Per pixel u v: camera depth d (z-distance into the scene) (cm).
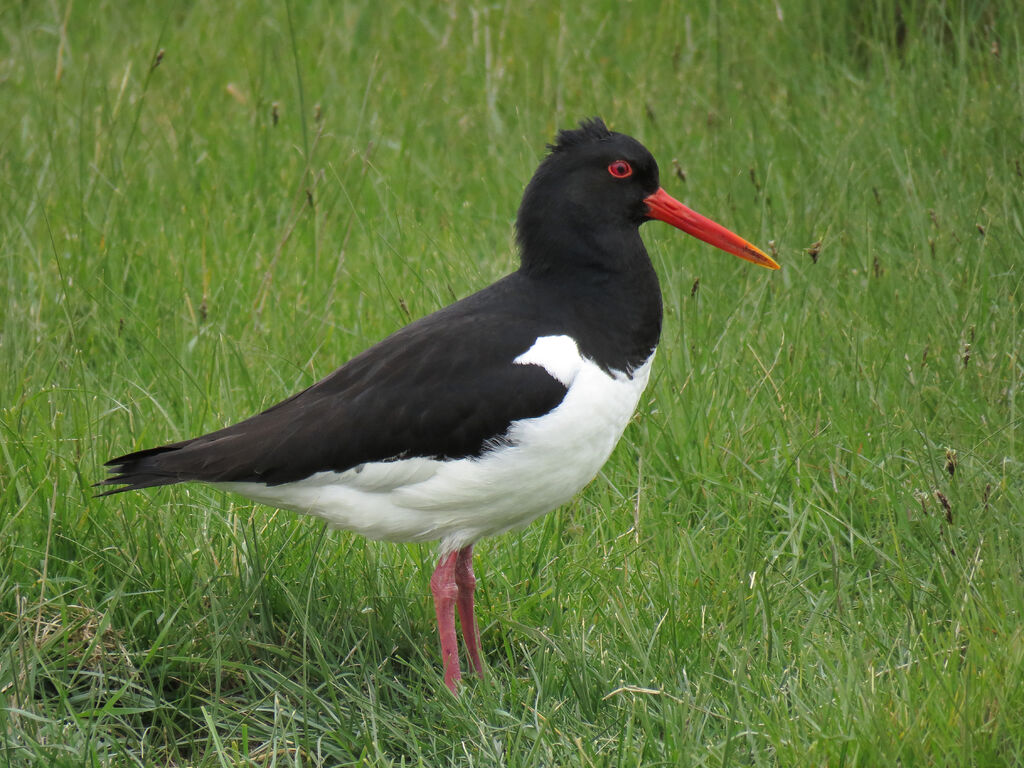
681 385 1098
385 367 818
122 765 762
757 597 863
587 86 1669
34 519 925
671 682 820
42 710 798
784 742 736
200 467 810
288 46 1761
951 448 980
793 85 1591
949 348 1104
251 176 1504
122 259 1312
